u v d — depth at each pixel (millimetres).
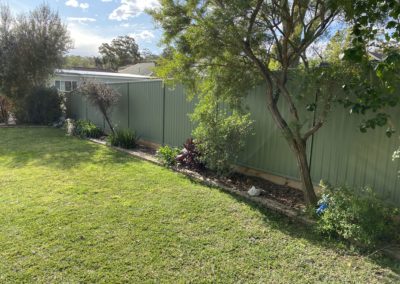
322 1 3545
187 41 4160
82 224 3525
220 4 3756
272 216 3857
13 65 13531
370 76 3092
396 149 3584
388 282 2494
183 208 4082
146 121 8719
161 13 4238
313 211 3670
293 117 4176
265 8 3824
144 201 4324
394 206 3473
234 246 3084
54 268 2652
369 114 3816
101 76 20969
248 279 2551
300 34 4160
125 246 3045
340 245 3064
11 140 9570
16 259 2775
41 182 5156
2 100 14281
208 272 2641
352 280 2531
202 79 4961
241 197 4535
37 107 14047
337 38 3627
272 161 5230
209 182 5207
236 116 5375
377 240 3033
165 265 2732
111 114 10508
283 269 2693
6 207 3994
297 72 3859
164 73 4781
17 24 13625
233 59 4410
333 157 4293
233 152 5336
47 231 3328
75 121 12328
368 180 3900
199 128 5711
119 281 2496
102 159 7086
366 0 2713
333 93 3508
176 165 6223
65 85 20016
